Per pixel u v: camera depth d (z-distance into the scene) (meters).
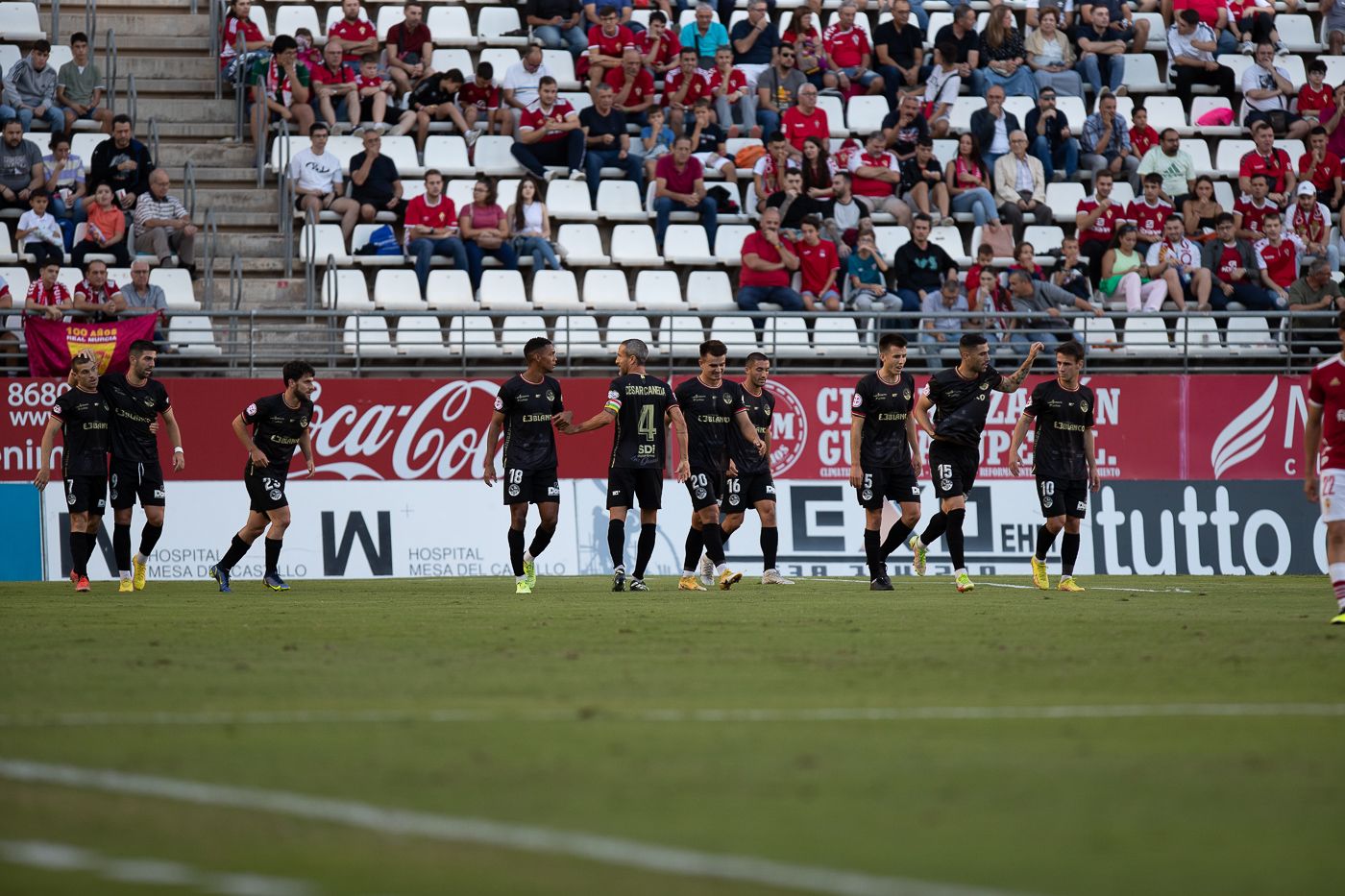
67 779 17.81
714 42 87.50
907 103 82.94
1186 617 41.19
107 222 73.12
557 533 68.31
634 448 52.94
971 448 52.84
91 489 55.47
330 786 17.47
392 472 67.94
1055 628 37.12
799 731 21.12
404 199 78.81
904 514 53.50
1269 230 81.00
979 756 19.31
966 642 33.47
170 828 15.45
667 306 77.38
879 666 28.72
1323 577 69.19
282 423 55.50
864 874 13.70
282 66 81.81
